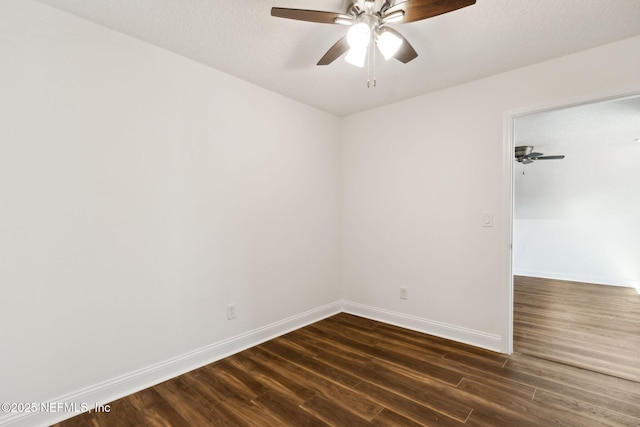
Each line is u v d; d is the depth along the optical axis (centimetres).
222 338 253
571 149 484
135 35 201
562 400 189
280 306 302
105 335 191
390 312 329
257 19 184
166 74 219
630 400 188
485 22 184
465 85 274
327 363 239
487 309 264
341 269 375
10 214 159
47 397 170
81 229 182
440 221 291
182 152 228
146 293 209
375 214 341
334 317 351
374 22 159
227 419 173
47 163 170
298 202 321
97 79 188
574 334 296
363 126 351
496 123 257
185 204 230
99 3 169
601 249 524
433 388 203
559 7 170
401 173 318
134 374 203
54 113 173
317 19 156
